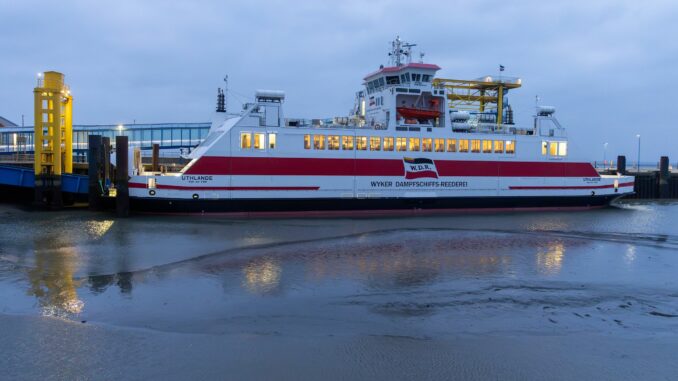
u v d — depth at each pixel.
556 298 17.34
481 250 25.91
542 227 34.75
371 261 22.83
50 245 24.88
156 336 13.05
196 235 28.69
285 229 31.62
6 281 18.14
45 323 13.84
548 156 45.44
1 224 31.34
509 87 56.38
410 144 41.31
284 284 18.56
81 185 40.12
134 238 27.28
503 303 16.62
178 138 84.25
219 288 17.86
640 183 62.59
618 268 22.28
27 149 81.25
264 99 38.53
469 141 42.91
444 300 16.88
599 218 40.28
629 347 12.95
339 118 42.19
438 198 42.06
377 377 10.98
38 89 37.88
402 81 42.56
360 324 14.33
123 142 35.22
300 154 38.47
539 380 11.03
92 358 11.66
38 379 10.62
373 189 40.31
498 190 43.88
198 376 10.86
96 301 16.00
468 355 12.24
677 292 18.42
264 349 12.33
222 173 36.81
